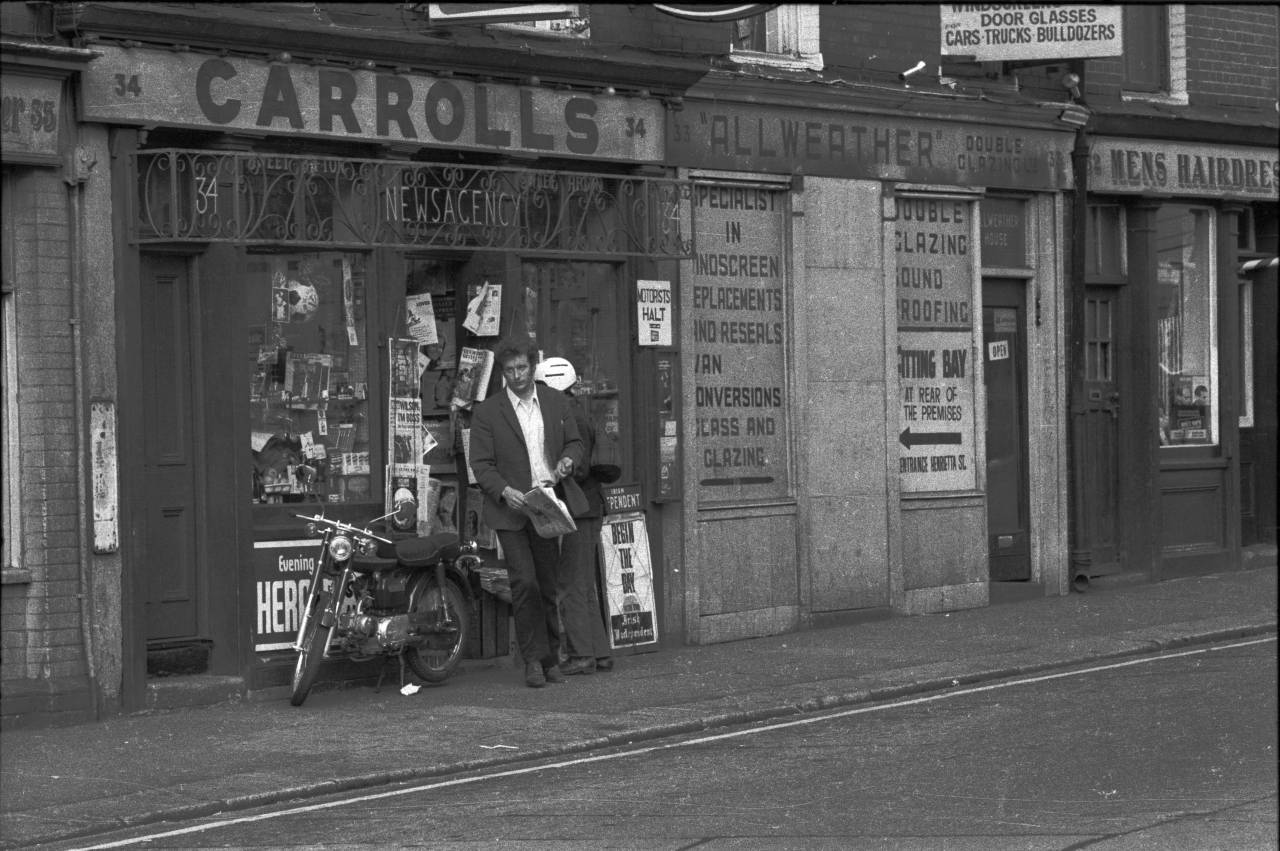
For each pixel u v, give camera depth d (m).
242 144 12.98
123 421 12.41
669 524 15.83
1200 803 8.80
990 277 18.77
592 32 15.35
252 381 13.35
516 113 14.59
